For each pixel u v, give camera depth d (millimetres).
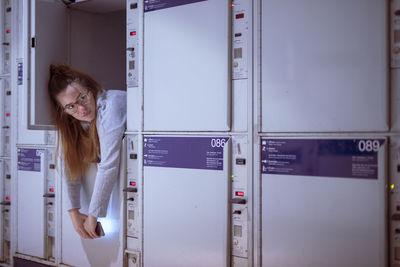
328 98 2141
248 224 2391
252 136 2373
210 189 2521
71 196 2957
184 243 2629
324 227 2158
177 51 2648
